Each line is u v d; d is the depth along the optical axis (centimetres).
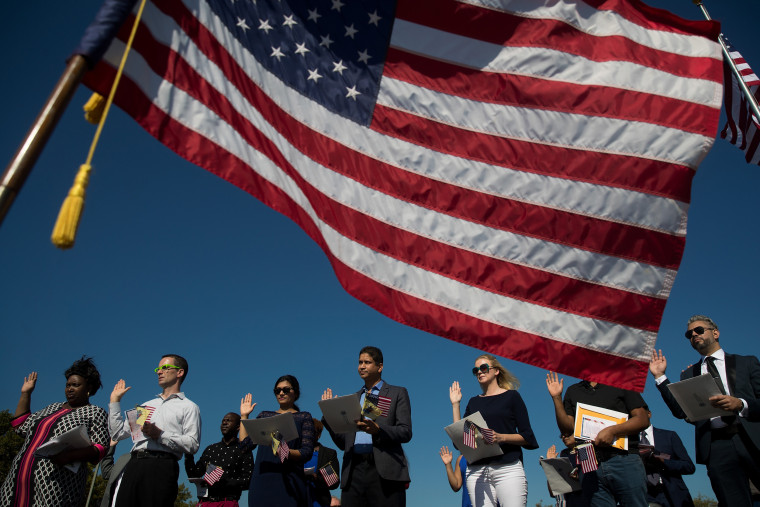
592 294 565
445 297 559
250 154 521
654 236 575
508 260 570
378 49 600
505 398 759
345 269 551
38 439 688
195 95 505
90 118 439
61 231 290
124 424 816
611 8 629
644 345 556
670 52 617
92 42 318
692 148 582
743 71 954
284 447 691
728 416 661
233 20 553
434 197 579
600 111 595
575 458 686
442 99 597
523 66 605
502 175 585
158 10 495
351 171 571
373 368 761
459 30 611
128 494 678
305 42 586
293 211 531
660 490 909
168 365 766
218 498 934
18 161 278
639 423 686
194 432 727
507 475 713
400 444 718
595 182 581
